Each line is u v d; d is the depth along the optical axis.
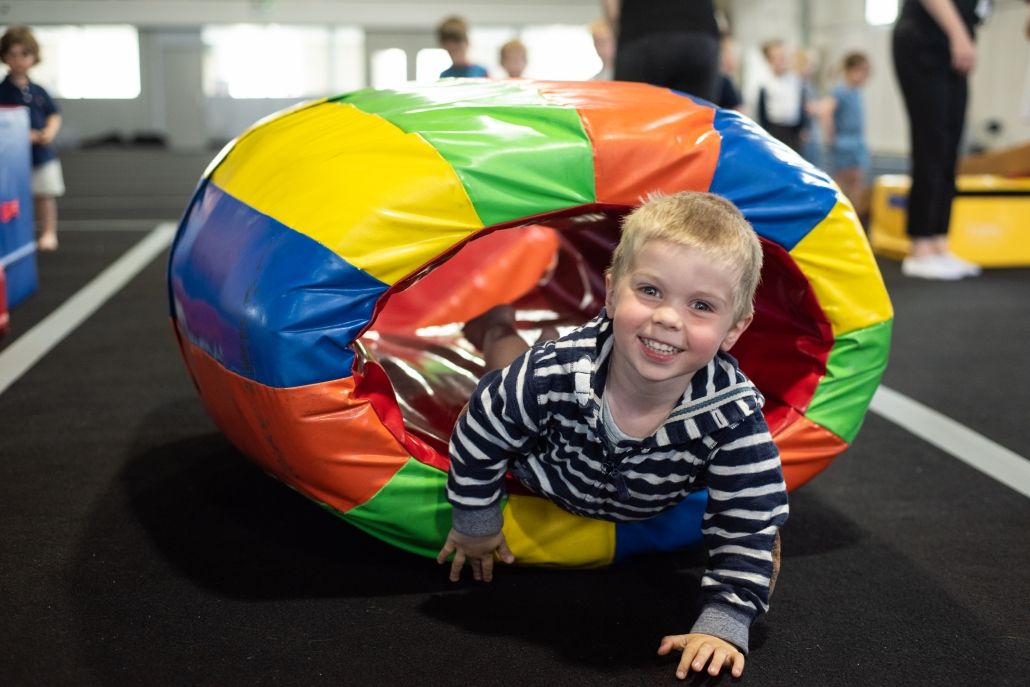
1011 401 2.99
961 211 5.42
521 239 3.13
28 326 3.70
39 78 19.95
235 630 1.62
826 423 1.90
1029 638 1.65
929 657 1.59
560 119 1.75
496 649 1.58
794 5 15.72
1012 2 10.85
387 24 18.12
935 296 4.59
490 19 18.34
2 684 1.45
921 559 1.94
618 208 1.77
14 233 4.03
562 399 1.53
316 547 1.93
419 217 1.63
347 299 1.60
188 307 1.92
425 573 1.84
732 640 1.48
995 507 2.20
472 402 1.59
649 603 1.75
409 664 1.53
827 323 1.90
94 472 2.27
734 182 1.78
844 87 7.34
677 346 1.38
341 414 1.63
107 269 4.97
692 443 1.54
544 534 1.77
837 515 2.15
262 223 1.72
